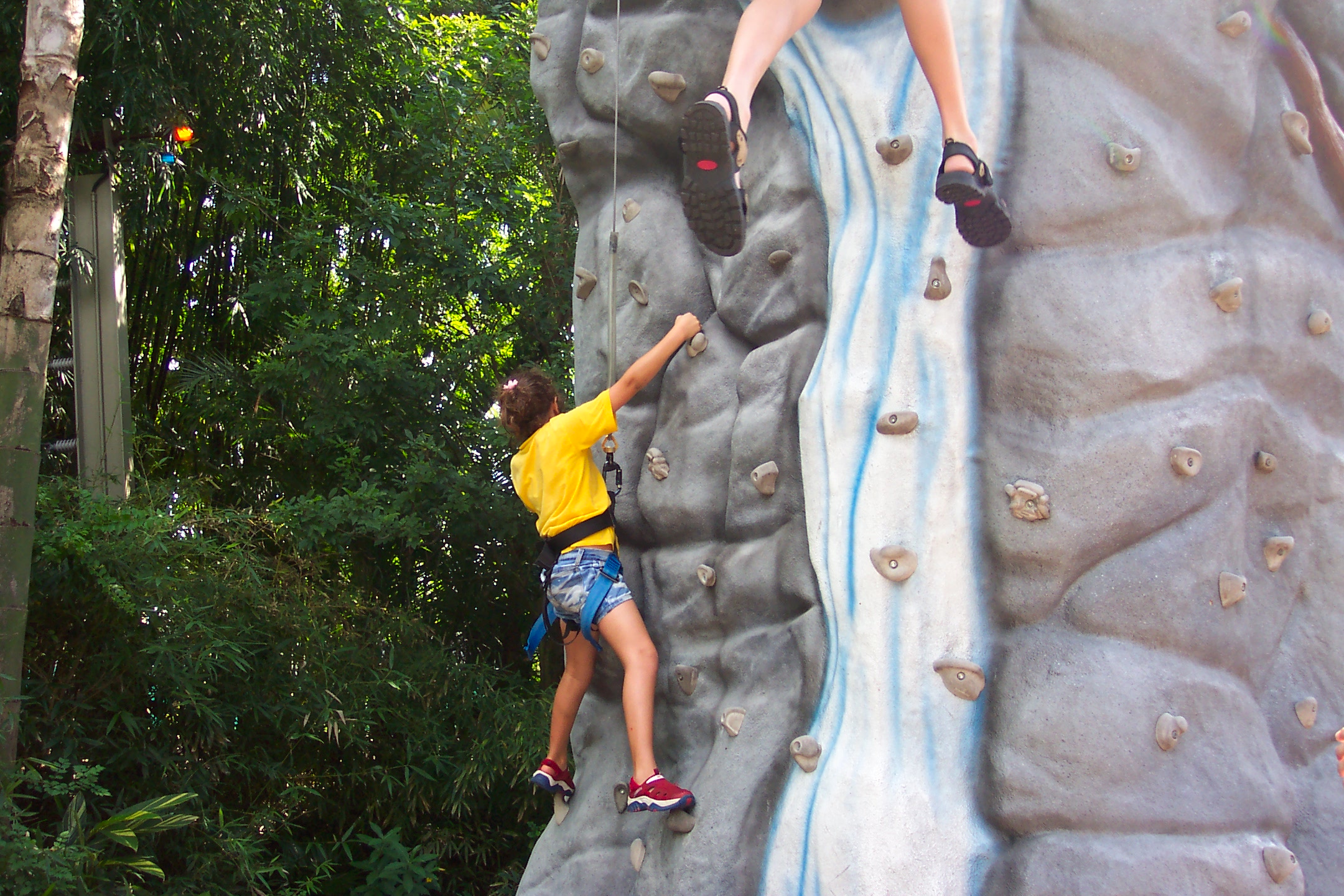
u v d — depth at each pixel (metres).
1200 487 2.33
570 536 2.80
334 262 6.42
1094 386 2.29
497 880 5.00
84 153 5.57
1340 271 2.72
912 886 2.21
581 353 3.35
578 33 3.41
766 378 2.72
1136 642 2.27
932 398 2.39
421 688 5.14
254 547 5.00
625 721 2.97
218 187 6.05
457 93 6.25
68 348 5.80
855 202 2.59
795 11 2.23
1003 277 2.36
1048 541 2.26
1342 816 2.43
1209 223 2.48
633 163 3.26
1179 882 2.12
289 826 4.64
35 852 3.21
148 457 5.87
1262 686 2.46
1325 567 2.59
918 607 2.34
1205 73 2.46
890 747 2.33
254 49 5.86
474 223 6.27
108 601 4.12
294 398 5.86
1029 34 2.42
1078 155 2.37
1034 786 2.18
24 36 5.00
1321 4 2.73
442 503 5.62
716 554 2.84
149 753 4.13
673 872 2.58
